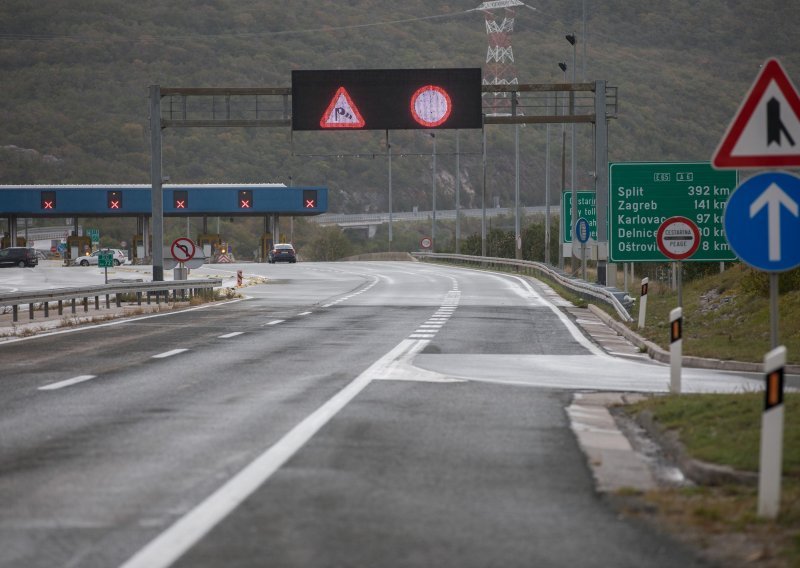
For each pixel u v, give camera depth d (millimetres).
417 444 37531
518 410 46094
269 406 46562
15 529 25844
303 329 93625
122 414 44094
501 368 64000
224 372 60031
